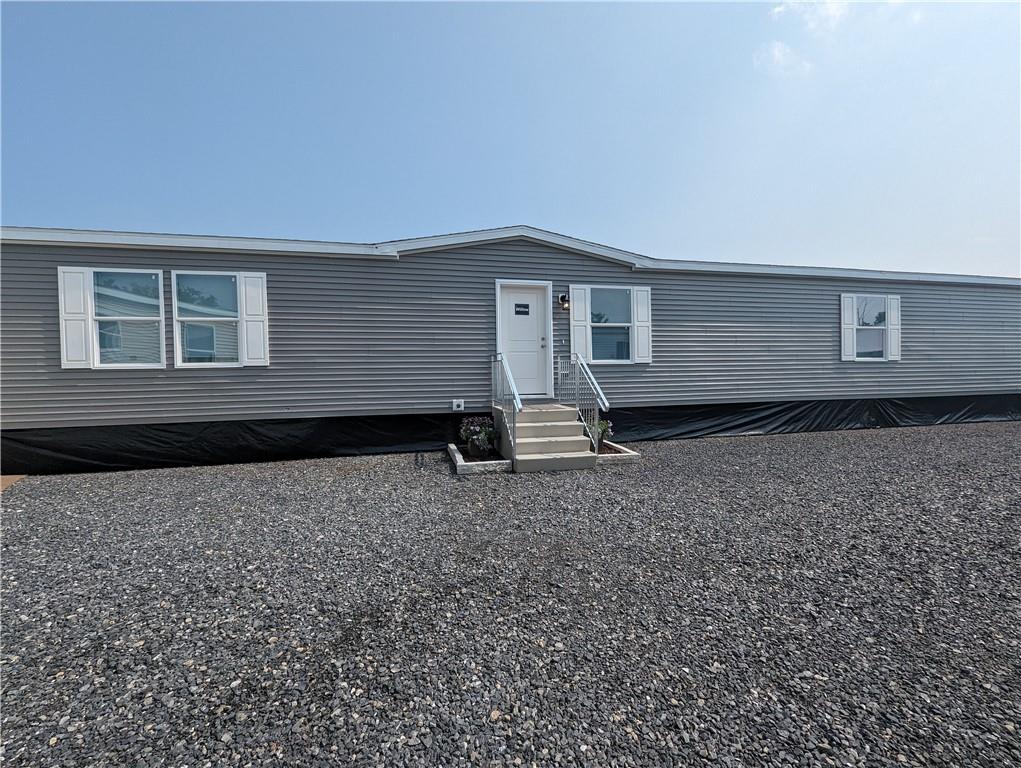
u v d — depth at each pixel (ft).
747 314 27.32
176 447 20.42
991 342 31.94
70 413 19.43
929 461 19.07
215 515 13.10
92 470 19.53
